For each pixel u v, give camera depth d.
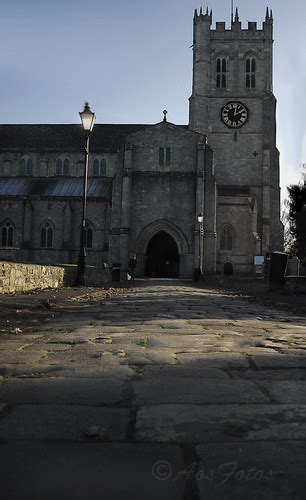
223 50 59.09
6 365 4.93
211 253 49.62
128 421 3.17
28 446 2.72
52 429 3.00
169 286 29.80
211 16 59.56
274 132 58.25
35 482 2.28
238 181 57.66
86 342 6.49
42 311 10.59
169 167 51.12
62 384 4.14
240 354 5.75
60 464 2.48
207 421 3.18
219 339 6.99
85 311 11.23
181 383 4.24
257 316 10.85
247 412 3.39
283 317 10.72
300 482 2.31
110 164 59.88
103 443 2.77
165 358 5.39
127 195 50.03
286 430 3.02
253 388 4.09
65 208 54.22
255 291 24.00
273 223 56.88
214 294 21.19
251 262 53.69
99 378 4.38
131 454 2.61
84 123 20.77
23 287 15.71
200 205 49.69
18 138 63.59
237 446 2.74
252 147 57.88
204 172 50.56
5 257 53.03
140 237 50.53
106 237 53.91
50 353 5.65
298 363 5.23
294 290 19.53
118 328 8.10
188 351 5.91
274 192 57.25
